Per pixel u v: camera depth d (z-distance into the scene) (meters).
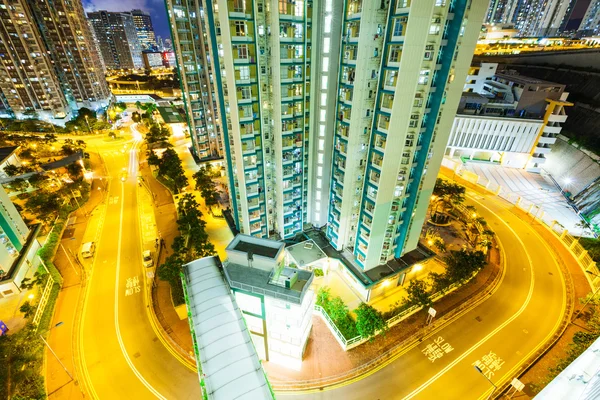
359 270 54.03
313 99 51.41
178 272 52.06
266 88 48.66
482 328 49.75
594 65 116.62
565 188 94.00
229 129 51.94
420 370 43.62
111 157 115.81
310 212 63.88
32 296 51.91
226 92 47.97
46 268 58.19
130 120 169.88
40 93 145.00
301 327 39.53
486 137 105.94
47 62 145.38
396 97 39.28
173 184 90.50
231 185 58.22
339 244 57.59
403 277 56.97
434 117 42.25
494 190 93.62
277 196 57.81
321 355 45.31
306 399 40.25
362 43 39.94
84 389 40.69
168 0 80.38
